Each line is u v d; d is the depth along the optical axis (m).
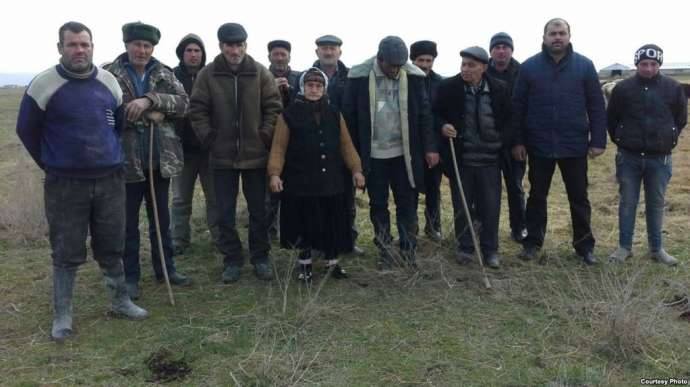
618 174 5.93
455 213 5.97
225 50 5.10
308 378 3.75
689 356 4.00
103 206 4.34
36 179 8.32
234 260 5.49
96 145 4.16
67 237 4.24
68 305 4.38
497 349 4.13
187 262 6.09
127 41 4.71
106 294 5.16
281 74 6.88
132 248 5.00
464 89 5.70
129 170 4.75
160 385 3.70
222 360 3.99
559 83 5.59
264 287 5.31
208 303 4.95
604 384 3.67
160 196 5.18
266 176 5.47
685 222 7.22
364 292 5.18
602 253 6.19
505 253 6.29
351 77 5.48
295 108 5.13
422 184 5.57
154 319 4.64
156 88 4.83
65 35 3.98
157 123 4.86
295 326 4.48
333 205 5.27
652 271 5.56
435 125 5.85
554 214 7.94
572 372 3.79
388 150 5.50
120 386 3.69
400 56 5.17
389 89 5.44
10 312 4.78
